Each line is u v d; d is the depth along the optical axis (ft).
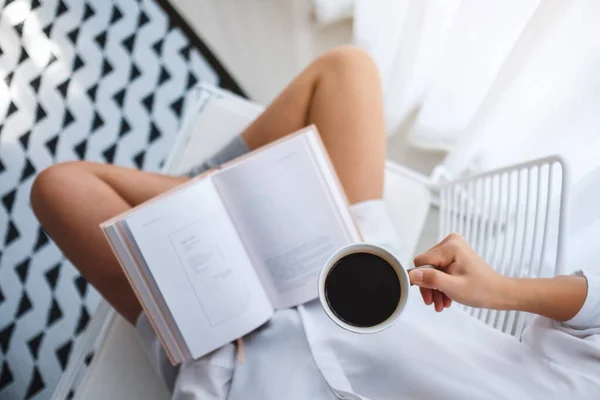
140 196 2.95
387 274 1.75
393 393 2.21
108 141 4.74
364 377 2.27
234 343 2.54
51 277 4.53
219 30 4.82
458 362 2.17
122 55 4.85
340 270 1.78
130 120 4.77
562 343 2.12
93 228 2.79
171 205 2.29
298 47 4.75
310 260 2.43
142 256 2.27
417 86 3.94
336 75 2.94
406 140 4.58
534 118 3.09
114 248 2.26
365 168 2.89
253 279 2.43
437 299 2.06
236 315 2.38
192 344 2.36
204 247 2.33
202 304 2.35
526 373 2.14
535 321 2.28
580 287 2.09
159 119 4.78
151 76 4.83
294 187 2.40
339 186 2.43
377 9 3.61
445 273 1.95
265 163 2.39
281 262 2.44
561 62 2.60
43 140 4.72
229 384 2.45
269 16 4.75
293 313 2.49
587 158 2.96
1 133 4.72
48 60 4.83
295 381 2.30
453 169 4.04
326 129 2.92
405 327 2.28
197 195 2.32
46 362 4.39
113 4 4.89
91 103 4.78
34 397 4.33
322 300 1.72
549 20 2.38
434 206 4.27
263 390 2.31
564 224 2.29
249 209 2.41
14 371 4.38
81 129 4.75
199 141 3.47
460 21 2.93
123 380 2.95
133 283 2.31
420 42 3.40
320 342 2.37
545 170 3.21
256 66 4.80
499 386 2.10
